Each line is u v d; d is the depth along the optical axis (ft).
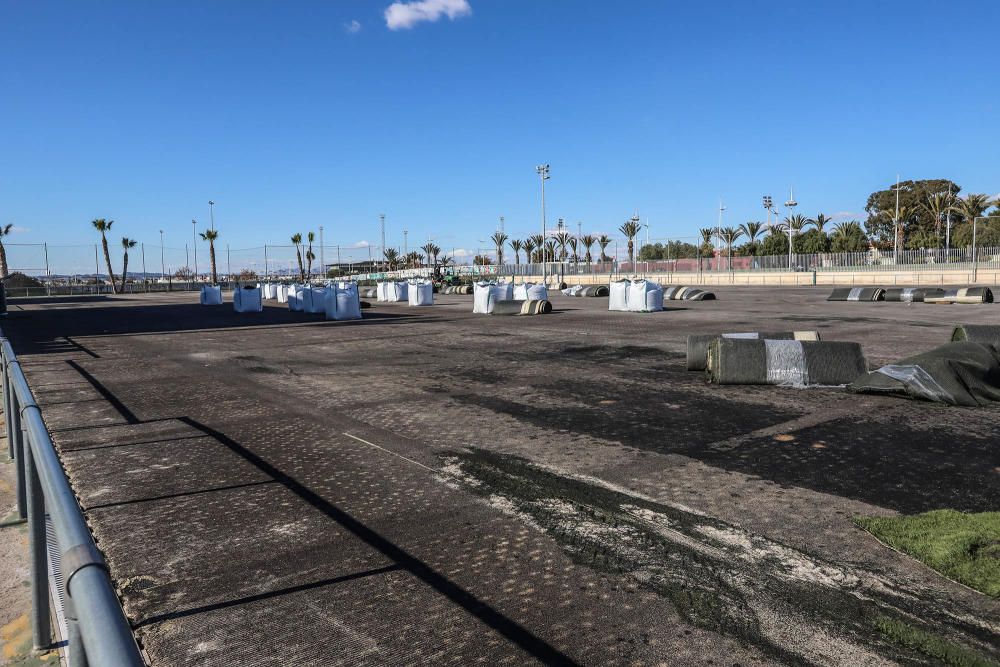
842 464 16.80
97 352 42.83
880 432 19.84
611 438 19.61
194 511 13.87
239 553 11.78
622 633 9.11
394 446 18.90
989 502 13.99
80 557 4.28
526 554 11.65
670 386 28.07
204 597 10.22
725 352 28.32
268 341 48.62
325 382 30.12
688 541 12.17
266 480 15.88
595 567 11.13
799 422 21.22
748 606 9.84
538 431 20.58
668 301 91.15
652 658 8.53
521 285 90.33
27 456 8.91
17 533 13.41
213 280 258.57
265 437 20.06
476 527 12.87
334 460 17.53
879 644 8.82
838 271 142.41
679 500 14.33
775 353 28.07
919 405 23.52
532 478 15.88
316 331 56.65
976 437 19.13
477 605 9.89
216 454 18.17
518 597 10.12
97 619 3.57
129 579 10.84
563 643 8.87
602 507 13.93
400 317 72.33
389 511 13.76
